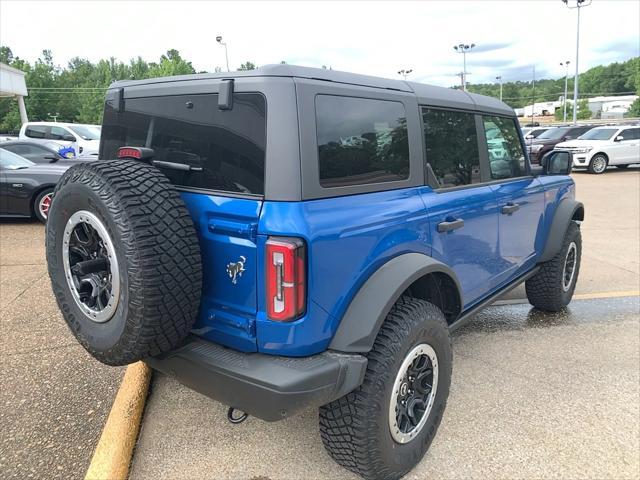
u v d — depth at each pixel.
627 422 3.12
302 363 2.15
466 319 3.35
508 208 3.66
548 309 4.94
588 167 18.94
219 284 2.25
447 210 2.95
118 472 2.57
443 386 2.78
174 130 2.51
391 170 2.65
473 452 2.84
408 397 2.60
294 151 2.09
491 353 4.06
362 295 2.33
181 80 2.50
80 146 16.53
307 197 2.12
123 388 3.24
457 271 3.18
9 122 72.12
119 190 2.10
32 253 6.88
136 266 2.03
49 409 3.17
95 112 85.81
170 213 2.13
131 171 2.21
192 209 2.31
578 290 5.66
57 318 4.57
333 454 2.48
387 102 2.64
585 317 4.86
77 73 97.31
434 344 2.65
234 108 2.22
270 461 2.76
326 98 2.26
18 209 8.70
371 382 2.33
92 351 2.32
